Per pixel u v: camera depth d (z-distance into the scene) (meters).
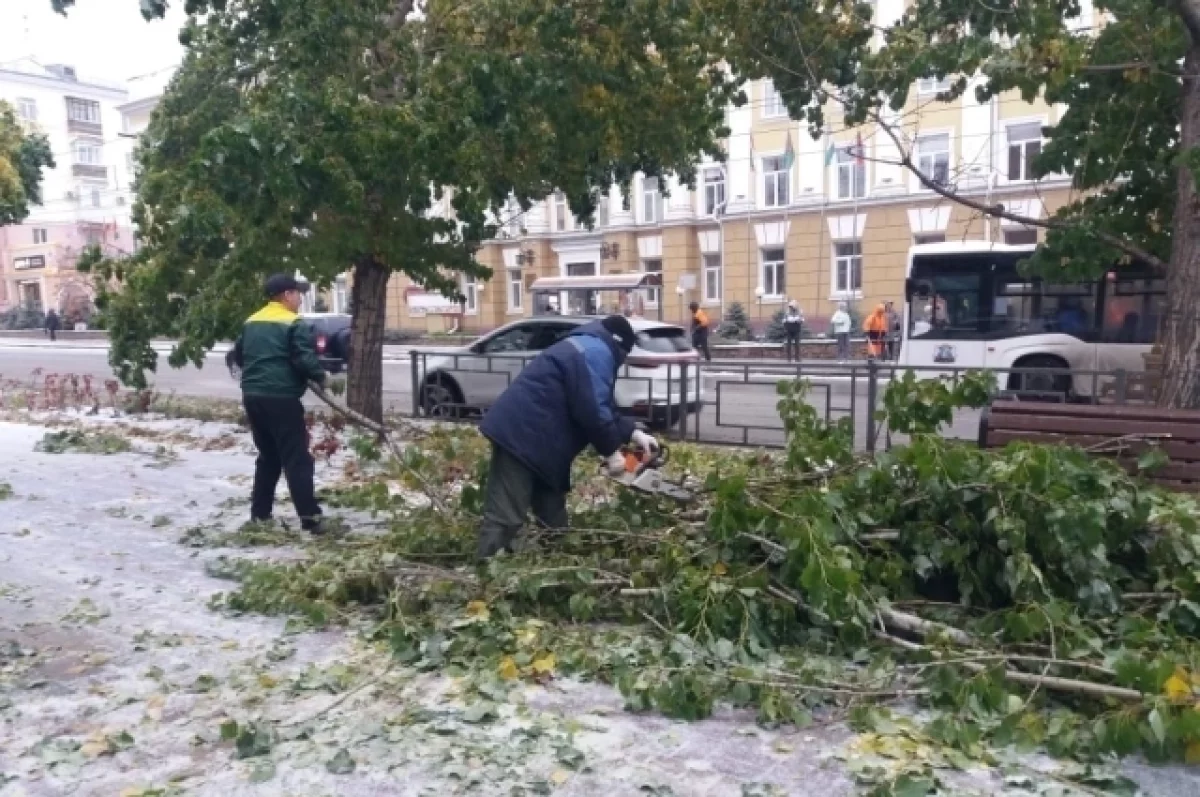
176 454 10.64
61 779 3.35
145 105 53.03
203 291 11.96
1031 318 16.23
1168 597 4.26
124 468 9.74
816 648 4.31
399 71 11.54
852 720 3.64
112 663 4.43
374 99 11.51
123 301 12.89
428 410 14.62
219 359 30.27
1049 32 8.77
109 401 16.25
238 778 3.33
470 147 10.89
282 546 6.39
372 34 11.05
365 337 12.81
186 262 12.61
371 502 6.67
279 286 6.66
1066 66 8.62
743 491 4.61
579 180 13.40
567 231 42.78
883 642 4.27
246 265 11.32
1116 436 6.57
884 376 11.62
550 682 4.12
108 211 61.59
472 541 5.57
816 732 3.63
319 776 3.33
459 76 10.91
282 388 6.52
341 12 10.52
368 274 12.74
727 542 4.62
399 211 11.96
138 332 13.16
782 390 6.29
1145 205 10.00
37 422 14.12
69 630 4.89
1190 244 8.22
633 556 5.00
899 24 11.31
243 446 11.40
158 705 3.95
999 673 3.65
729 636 4.23
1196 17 8.00
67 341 46.09
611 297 38.59
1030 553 4.43
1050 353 16.03
